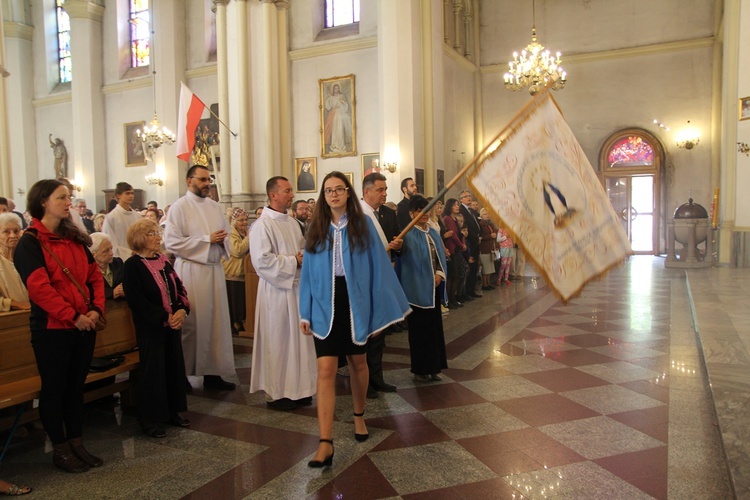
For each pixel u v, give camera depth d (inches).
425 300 175.0
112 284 177.0
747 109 433.7
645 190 633.0
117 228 227.9
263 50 534.6
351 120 589.6
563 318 281.3
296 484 113.7
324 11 622.2
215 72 684.1
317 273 127.6
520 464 120.1
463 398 164.2
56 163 821.9
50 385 119.7
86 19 762.8
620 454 123.6
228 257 185.0
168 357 146.9
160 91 705.6
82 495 111.2
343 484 113.2
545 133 136.5
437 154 523.5
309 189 612.7
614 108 635.5
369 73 583.2
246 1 536.1
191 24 705.0
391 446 131.3
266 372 160.6
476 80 675.4
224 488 112.8
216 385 181.9
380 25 499.8
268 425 148.1
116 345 157.8
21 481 118.0
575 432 136.5
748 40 430.9
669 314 286.5
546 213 133.9
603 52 634.2
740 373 155.6
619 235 138.6
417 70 502.3
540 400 160.4
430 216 215.2
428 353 178.9
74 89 773.3
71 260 123.6
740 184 445.7
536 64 475.2
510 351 217.2
